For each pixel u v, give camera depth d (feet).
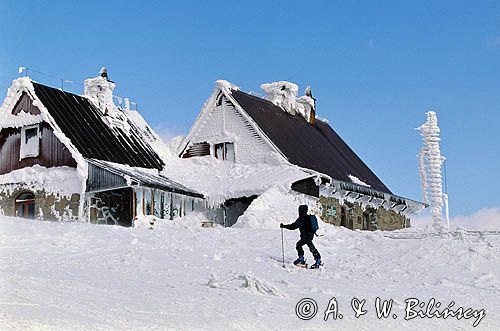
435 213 121.29
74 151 95.91
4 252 48.67
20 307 27.43
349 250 60.75
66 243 54.75
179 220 100.99
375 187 130.31
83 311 28.19
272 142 110.52
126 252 52.24
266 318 31.09
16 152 102.32
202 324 28.27
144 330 25.85
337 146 141.38
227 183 106.93
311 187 104.88
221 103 117.80
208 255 54.19
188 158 118.83
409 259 57.06
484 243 58.90
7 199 100.73
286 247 60.03
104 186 92.43
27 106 102.27
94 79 114.42
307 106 141.49
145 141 116.06
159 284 38.88
